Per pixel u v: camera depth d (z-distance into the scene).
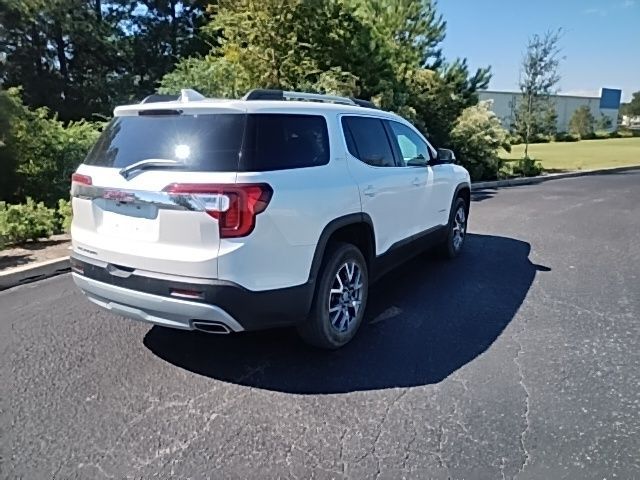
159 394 3.15
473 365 3.54
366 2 16.61
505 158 21.98
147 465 2.50
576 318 4.41
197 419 2.89
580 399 3.10
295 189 3.23
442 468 2.49
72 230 3.61
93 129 11.18
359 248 4.16
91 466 2.48
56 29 22.55
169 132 3.23
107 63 24.56
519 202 11.38
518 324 4.27
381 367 3.52
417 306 4.69
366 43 14.27
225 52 13.52
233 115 3.15
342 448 2.64
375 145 4.38
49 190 9.98
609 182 15.41
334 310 3.72
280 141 3.29
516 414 2.94
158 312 3.15
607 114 61.84
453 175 6.04
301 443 2.68
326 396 3.14
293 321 3.36
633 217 9.41
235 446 2.65
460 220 6.52
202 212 2.93
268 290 3.12
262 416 2.92
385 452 2.61
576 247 7.04
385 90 14.06
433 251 6.29
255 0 12.84
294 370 3.47
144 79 25.19
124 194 3.15
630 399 3.10
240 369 3.48
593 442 2.68
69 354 3.66
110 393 3.15
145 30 25.23
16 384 3.23
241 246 2.96
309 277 3.37
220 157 3.03
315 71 13.09
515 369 3.48
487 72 16.97
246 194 2.96
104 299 3.40
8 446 2.62
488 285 5.32
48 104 22.64
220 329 3.12
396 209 4.58
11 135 9.67
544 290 5.17
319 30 13.60
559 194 12.70
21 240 6.73
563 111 61.19
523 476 2.43
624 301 4.84
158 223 3.06
